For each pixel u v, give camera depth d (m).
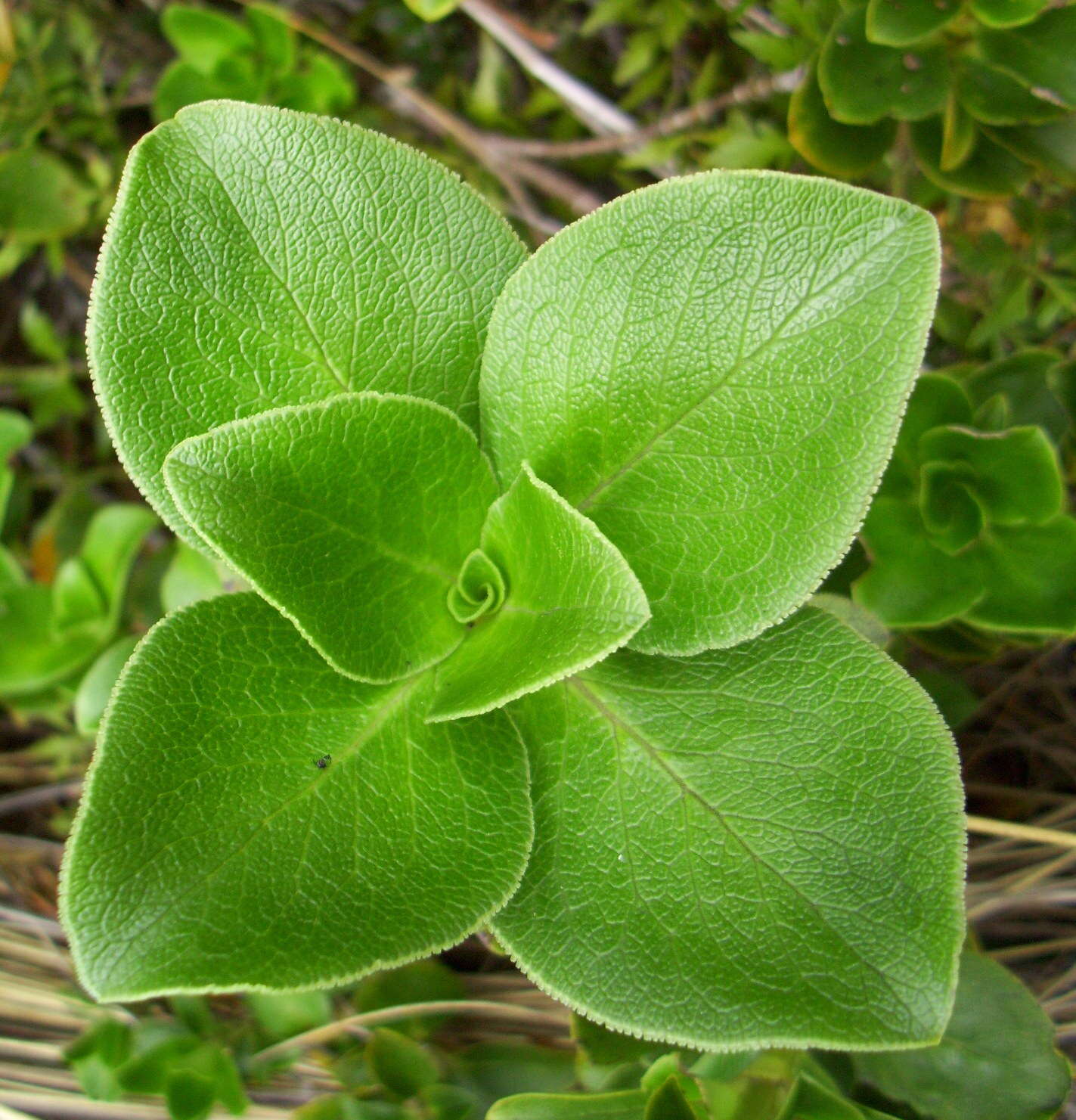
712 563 0.16
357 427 0.16
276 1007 0.23
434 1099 0.22
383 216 0.17
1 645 0.25
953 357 0.26
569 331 0.16
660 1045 0.20
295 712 0.17
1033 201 0.24
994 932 0.24
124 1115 0.23
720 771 0.17
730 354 0.16
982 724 0.27
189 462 0.15
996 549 0.21
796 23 0.23
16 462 0.31
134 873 0.15
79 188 0.28
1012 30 0.20
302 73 0.29
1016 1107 0.20
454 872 0.16
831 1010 0.15
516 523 0.16
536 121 0.29
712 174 0.15
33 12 0.28
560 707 0.17
